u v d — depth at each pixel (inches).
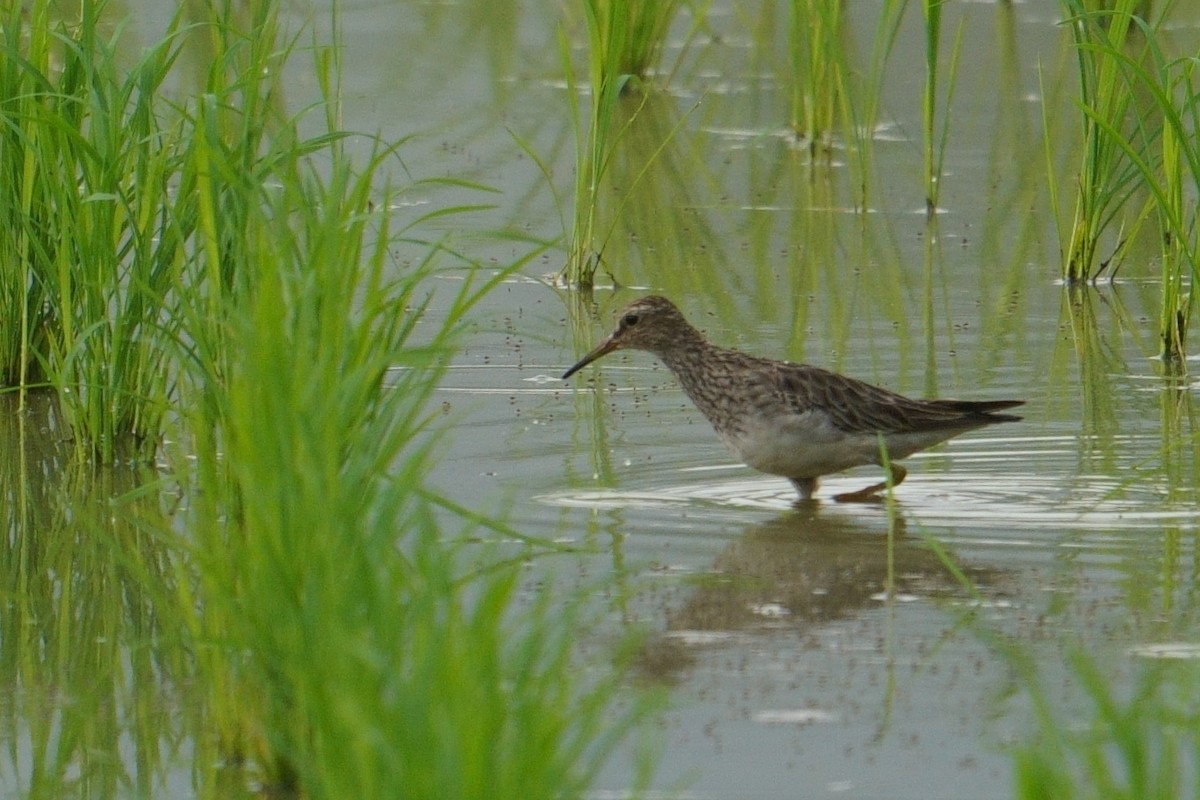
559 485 516.4
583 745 285.7
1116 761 334.6
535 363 647.1
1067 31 1091.9
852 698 368.2
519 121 968.3
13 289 592.7
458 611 305.1
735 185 888.9
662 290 733.9
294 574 319.0
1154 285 745.6
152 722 369.1
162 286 533.6
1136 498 501.4
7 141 572.1
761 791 330.6
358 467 341.7
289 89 1005.8
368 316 365.1
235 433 376.8
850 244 798.5
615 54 735.7
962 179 889.5
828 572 444.5
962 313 702.5
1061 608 415.5
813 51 919.0
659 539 470.6
